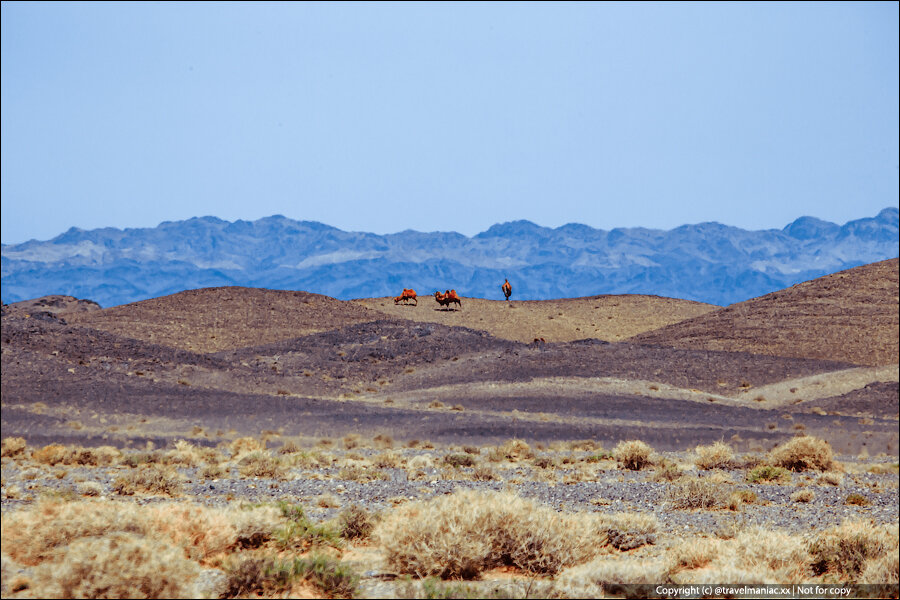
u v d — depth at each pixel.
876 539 53.72
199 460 129.75
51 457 121.19
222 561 45.22
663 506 84.06
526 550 46.94
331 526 58.44
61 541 44.12
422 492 90.06
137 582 36.19
